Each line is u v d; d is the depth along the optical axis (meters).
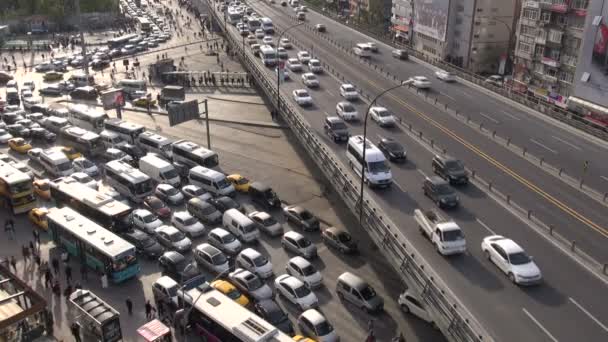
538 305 35.06
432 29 140.88
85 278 47.16
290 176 69.44
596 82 85.06
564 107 96.62
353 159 54.38
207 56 143.25
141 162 67.56
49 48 154.12
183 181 67.94
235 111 96.50
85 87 104.88
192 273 45.22
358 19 185.62
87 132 77.06
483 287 36.84
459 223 45.44
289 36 123.88
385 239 40.53
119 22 194.75
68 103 98.19
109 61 137.62
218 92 109.00
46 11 185.38
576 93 89.56
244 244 52.34
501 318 33.62
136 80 108.62
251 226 52.50
